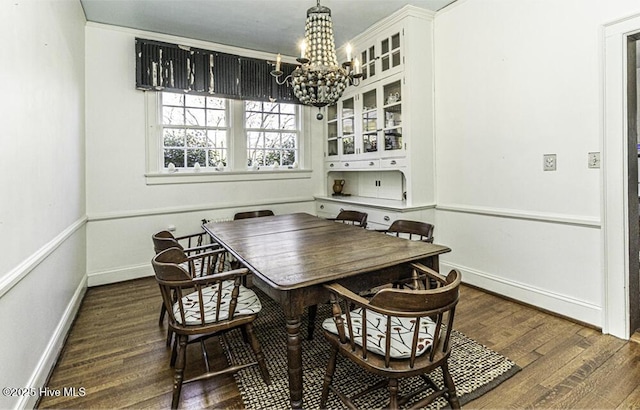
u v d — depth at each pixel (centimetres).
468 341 213
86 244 327
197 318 165
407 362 132
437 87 334
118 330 239
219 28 347
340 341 144
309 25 226
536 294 262
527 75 259
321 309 269
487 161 292
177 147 381
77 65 288
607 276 220
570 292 241
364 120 387
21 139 157
